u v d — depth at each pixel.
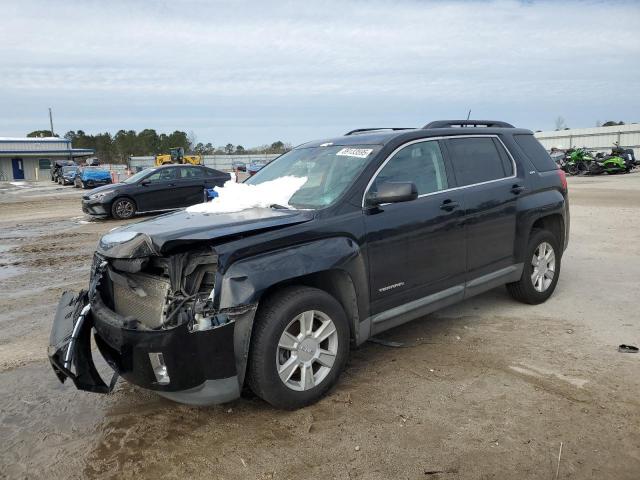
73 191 32.38
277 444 3.27
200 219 3.84
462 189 4.79
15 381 4.31
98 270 3.83
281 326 3.45
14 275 8.23
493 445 3.15
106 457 3.21
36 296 6.91
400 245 4.20
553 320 5.24
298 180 4.45
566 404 3.59
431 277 4.48
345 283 3.88
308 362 3.64
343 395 3.84
